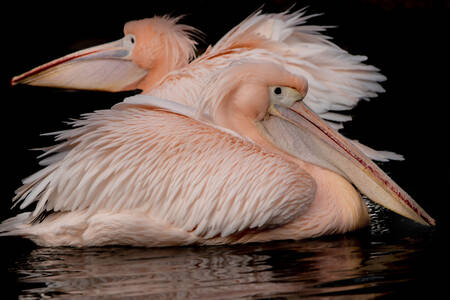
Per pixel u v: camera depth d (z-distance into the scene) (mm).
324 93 13938
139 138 10586
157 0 27203
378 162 14453
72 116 17672
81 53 15859
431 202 11914
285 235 10789
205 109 11570
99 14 26859
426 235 10586
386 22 26062
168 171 10438
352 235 10898
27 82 15781
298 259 9664
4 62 23344
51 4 26359
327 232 10828
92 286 8797
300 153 11336
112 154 10477
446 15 26031
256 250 10258
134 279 9016
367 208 11453
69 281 9031
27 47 24812
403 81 20656
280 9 26844
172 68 15836
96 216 10523
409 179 13234
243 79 11195
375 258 9523
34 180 10672
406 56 23078
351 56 14367
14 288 8812
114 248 10641
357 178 11234
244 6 26953
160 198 10461
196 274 9133
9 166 14281
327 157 11297
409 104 18500
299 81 11172
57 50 24625
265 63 11211
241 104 11266
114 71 15930
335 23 26109
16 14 25953
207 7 26969
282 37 14227
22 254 10352
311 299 8062
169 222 10484
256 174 10344
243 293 8336
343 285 8477
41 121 17281
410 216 10992
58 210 10734
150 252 10352
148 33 15766
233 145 10594
